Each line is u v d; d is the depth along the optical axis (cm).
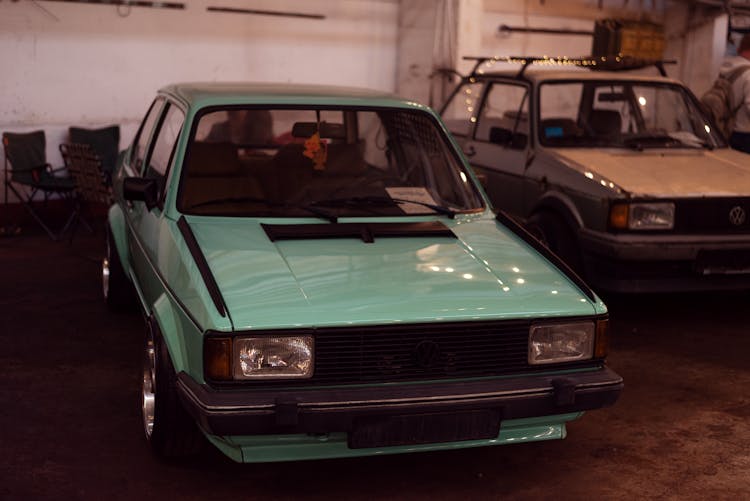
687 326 620
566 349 356
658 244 572
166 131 486
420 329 336
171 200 418
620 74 730
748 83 799
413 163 467
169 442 375
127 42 916
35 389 470
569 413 364
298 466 391
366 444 331
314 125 457
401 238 402
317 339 326
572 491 377
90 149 736
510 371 349
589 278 605
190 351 335
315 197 435
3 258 750
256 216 418
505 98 738
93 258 757
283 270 358
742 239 583
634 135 692
